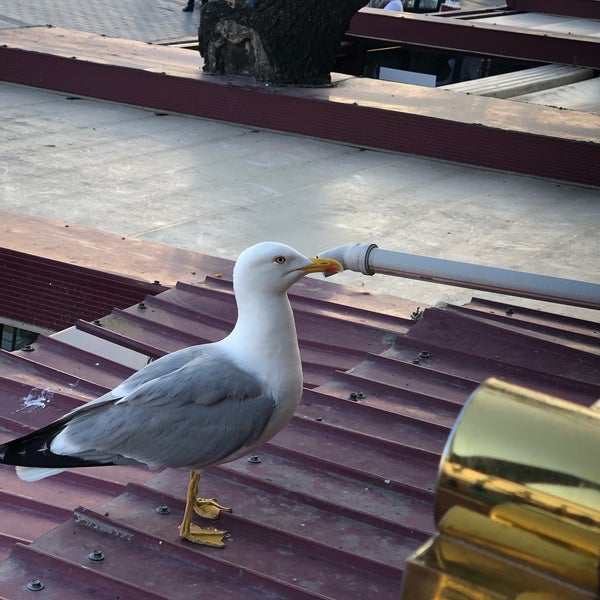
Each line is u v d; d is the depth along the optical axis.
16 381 6.47
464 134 14.60
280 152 14.82
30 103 16.53
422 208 12.69
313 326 7.60
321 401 5.86
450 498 1.43
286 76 16.41
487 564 1.43
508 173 14.48
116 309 7.84
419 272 6.04
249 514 4.58
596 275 10.70
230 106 16.14
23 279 9.52
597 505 1.35
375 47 25.61
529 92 20.64
